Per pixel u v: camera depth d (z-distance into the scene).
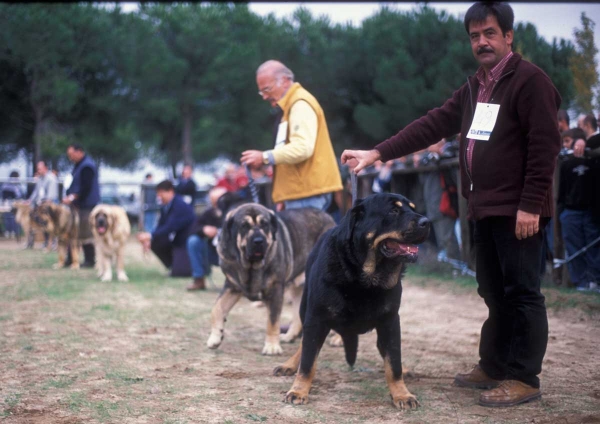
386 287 3.45
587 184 6.47
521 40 8.25
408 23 22.50
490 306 3.82
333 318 3.56
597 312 5.66
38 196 15.03
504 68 3.52
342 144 26.05
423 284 8.41
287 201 5.82
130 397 3.62
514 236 3.50
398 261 3.32
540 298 3.51
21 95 24.92
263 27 26.48
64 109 24.27
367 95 24.72
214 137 26.06
